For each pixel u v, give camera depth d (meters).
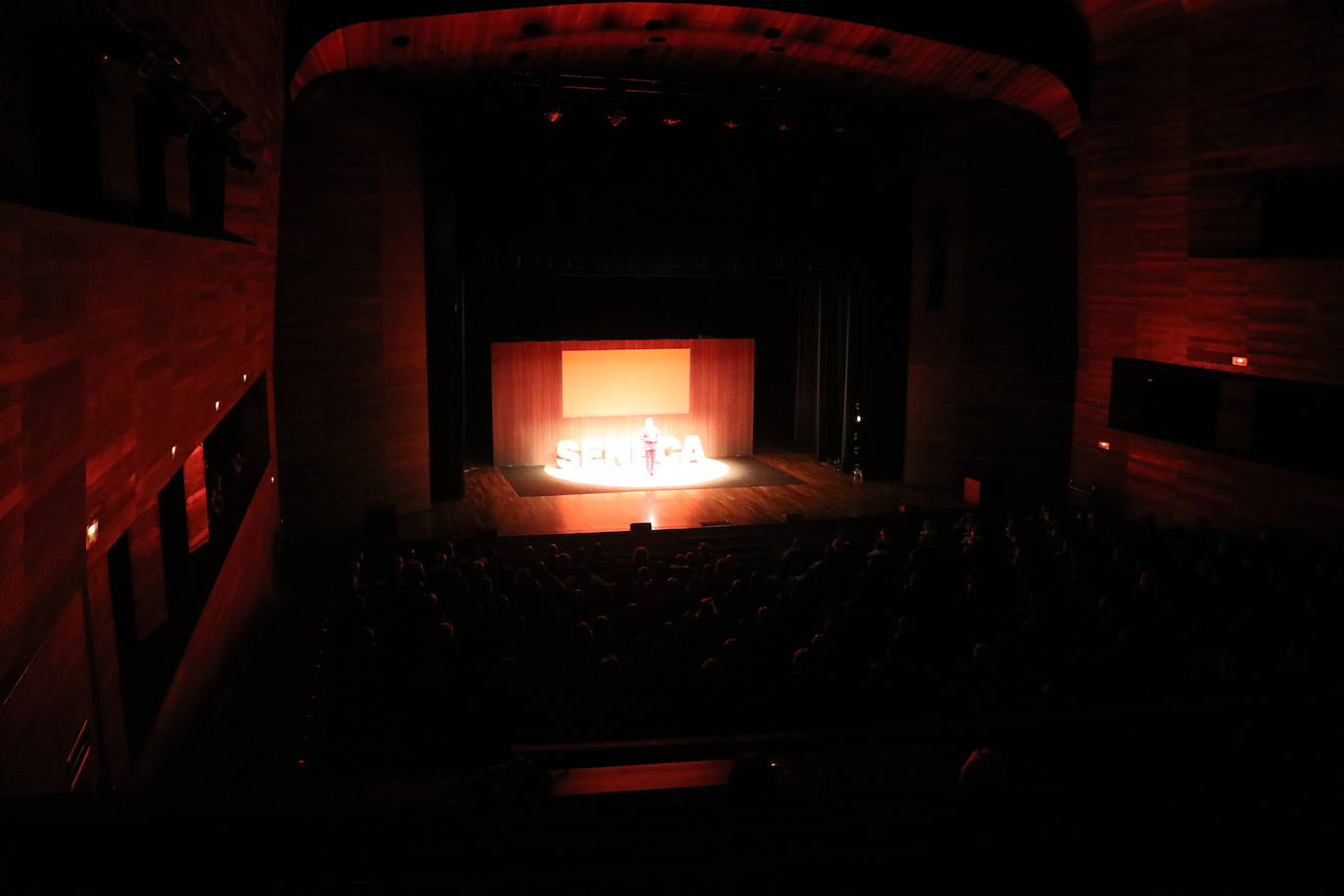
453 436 17.42
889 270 18.75
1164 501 15.01
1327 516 12.22
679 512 16.58
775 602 8.88
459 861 2.79
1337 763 4.00
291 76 11.77
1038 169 17.75
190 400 6.57
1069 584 9.45
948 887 2.55
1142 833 2.84
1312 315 12.32
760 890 2.52
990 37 14.05
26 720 3.87
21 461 3.47
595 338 20.44
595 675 7.21
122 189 5.71
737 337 21.36
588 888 2.49
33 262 3.61
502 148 16.83
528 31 13.20
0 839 2.76
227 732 8.04
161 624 7.05
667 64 15.06
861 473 19.28
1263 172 13.04
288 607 11.97
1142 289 15.18
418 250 16.38
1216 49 13.48
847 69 15.39
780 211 18.08
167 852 2.72
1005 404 18.20
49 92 4.72
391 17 12.14
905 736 4.89
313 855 2.76
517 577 9.06
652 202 17.55
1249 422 13.28
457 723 6.61
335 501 15.09
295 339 14.29
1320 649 6.95
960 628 8.76
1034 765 4.58
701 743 4.89
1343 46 11.84
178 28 6.35
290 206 14.05
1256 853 2.74
